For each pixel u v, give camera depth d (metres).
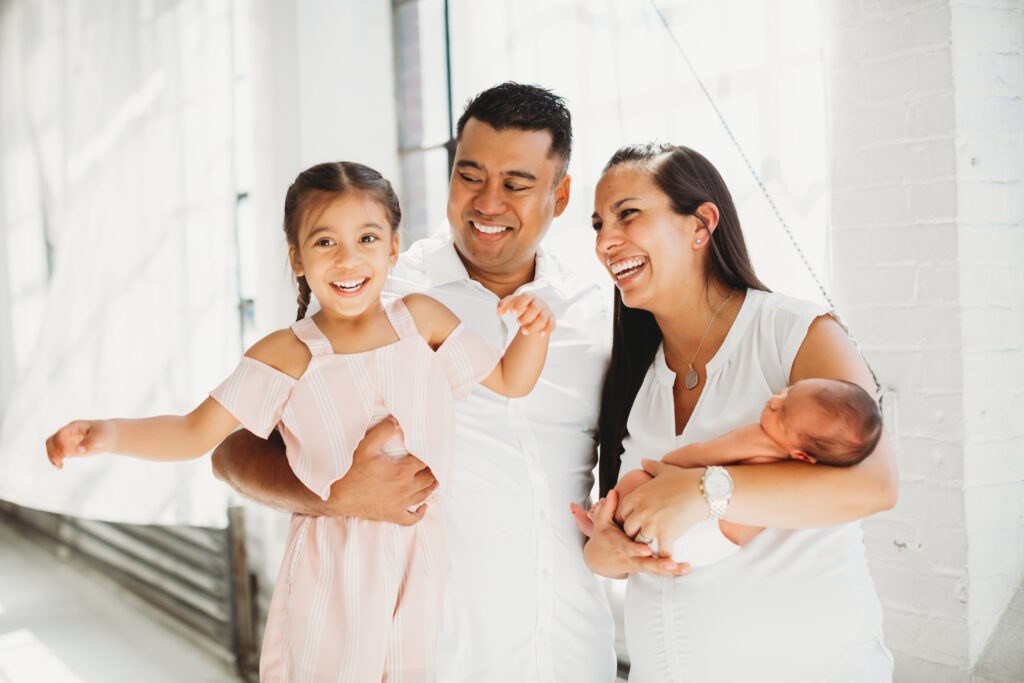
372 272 1.34
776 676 1.22
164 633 3.75
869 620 1.23
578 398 1.57
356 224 1.32
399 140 3.08
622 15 2.04
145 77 3.75
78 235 4.23
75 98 4.30
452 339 1.39
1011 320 1.65
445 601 1.45
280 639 1.38
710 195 1.38
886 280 1.70
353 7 3.00
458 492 1.46
